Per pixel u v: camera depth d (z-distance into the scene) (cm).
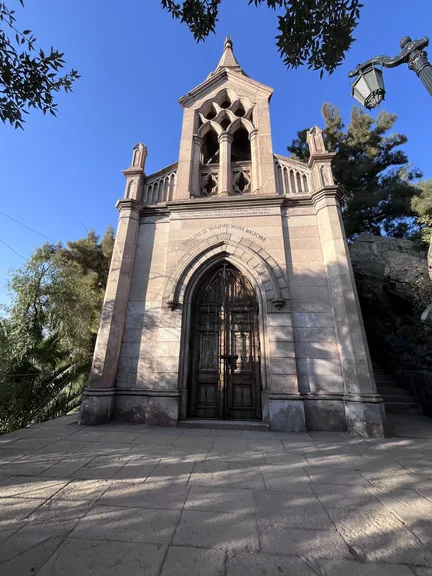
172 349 683
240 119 986
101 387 654
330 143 1627
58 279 1088
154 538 219
